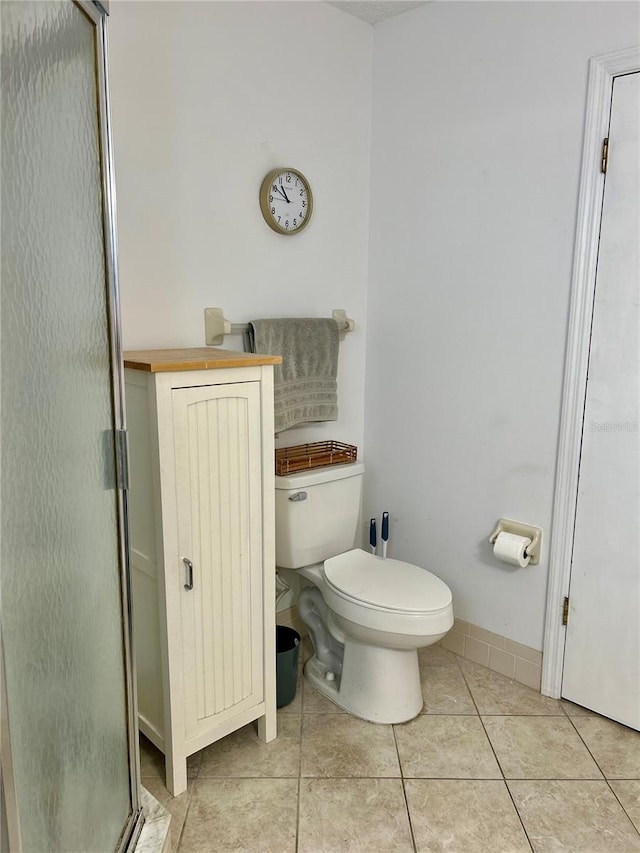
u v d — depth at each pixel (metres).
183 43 1.86
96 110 1.10
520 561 2.08
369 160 2.49
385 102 2.40
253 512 1.77
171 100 1.85
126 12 1.72
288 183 2.19
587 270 1.90
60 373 0.99
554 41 1.90
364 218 2.52
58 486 1.00
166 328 1.95
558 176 1.94
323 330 2.27
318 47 2.23
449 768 1.80
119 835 1.31
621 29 1.76
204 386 1.58
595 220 1.87
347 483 2.29
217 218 2.03
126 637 1.31
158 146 1.84
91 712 1.15
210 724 1.76
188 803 1.67
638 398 1.85
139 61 1.76
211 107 1.95
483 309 2.20
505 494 2.22
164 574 1.58
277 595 2.41
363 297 2.59
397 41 2.32
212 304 2.06
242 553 1.76
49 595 0.97
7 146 0.81
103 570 1.19
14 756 0.86
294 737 1.95
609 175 1.83
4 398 0.82
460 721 2.02
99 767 1.19
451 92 2.18
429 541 2.50
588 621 2.04
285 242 2.25
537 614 2.17
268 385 1.74
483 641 2.36
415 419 2.48
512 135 2.04
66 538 1.03
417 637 1.89
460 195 2.21
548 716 2.06
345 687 2.10
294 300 2.31
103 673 1.21
